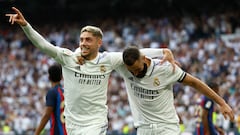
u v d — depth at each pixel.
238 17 41.41
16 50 42.62
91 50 10.70
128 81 11.09
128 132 25.73
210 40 36.91
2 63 41.03
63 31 45.91
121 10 47.62
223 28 39.75
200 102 17.02
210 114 16.88
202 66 33.84
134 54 10.51
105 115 10.88
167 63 10.90
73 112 10.80
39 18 49.84
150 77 10.85
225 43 36.34
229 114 10.84
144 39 39.84
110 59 10.87
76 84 10.71
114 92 32.38
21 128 29.66
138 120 11.22
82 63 10.73
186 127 24.80
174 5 45.31
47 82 36.62
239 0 43.38
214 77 32.31
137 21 44.09
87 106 10.73
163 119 11.02
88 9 48.97
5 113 32.72
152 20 43.75
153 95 10.93
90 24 46.94
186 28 40.41
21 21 10.19
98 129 10.67
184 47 36.91
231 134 22.64
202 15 42.66
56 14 49.53
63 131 13.16
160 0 46.16
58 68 13.23
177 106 28.44
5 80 38.44
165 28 40.94
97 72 10.76
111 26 44.88
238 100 28.19
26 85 37.03
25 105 33.25
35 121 31.11
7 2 49.12
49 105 13.15
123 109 29.72
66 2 49.72
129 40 40.50
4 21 48.34
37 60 40.22
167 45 38.38
